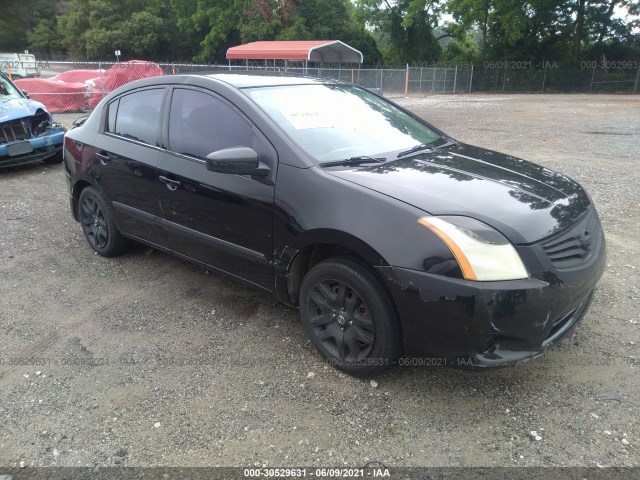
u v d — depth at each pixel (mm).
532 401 2781
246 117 3354
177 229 3822
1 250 5102
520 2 35375
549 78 34562
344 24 43906
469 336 2502
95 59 49812
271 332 3531
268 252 3219
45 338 3525
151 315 3799
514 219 2635
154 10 50312
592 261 2816
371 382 2967
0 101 8398
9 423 2723
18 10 59719
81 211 4934
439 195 2777
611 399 2777
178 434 2615
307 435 2588
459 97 29578
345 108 3844
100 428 2674
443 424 2633
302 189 2992
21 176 8320
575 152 9922
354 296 2875
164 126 3891
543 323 2545
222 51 44906
